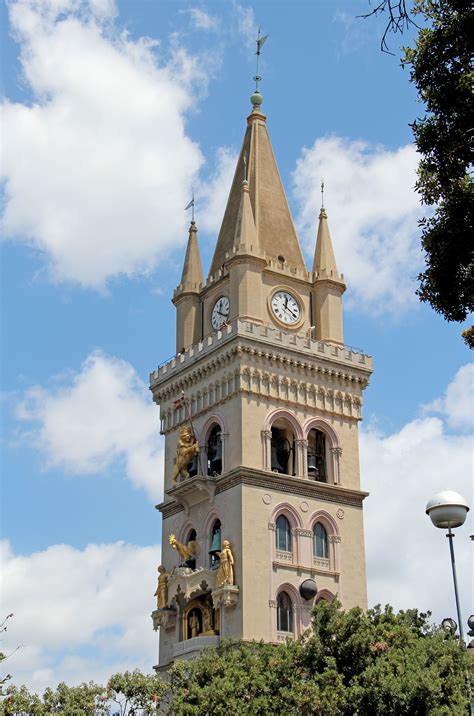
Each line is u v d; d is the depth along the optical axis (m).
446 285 44.69
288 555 97.50
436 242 44.16
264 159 115.75
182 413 107.19
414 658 73.06
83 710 78.44
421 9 44.62
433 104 44.12
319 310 109.12
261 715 75.19
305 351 104.19
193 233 116.25
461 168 44.09
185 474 104.00
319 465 104.19
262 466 98.69
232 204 115.06
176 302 113.25
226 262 107.12
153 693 80.12
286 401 101.94
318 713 73.19
